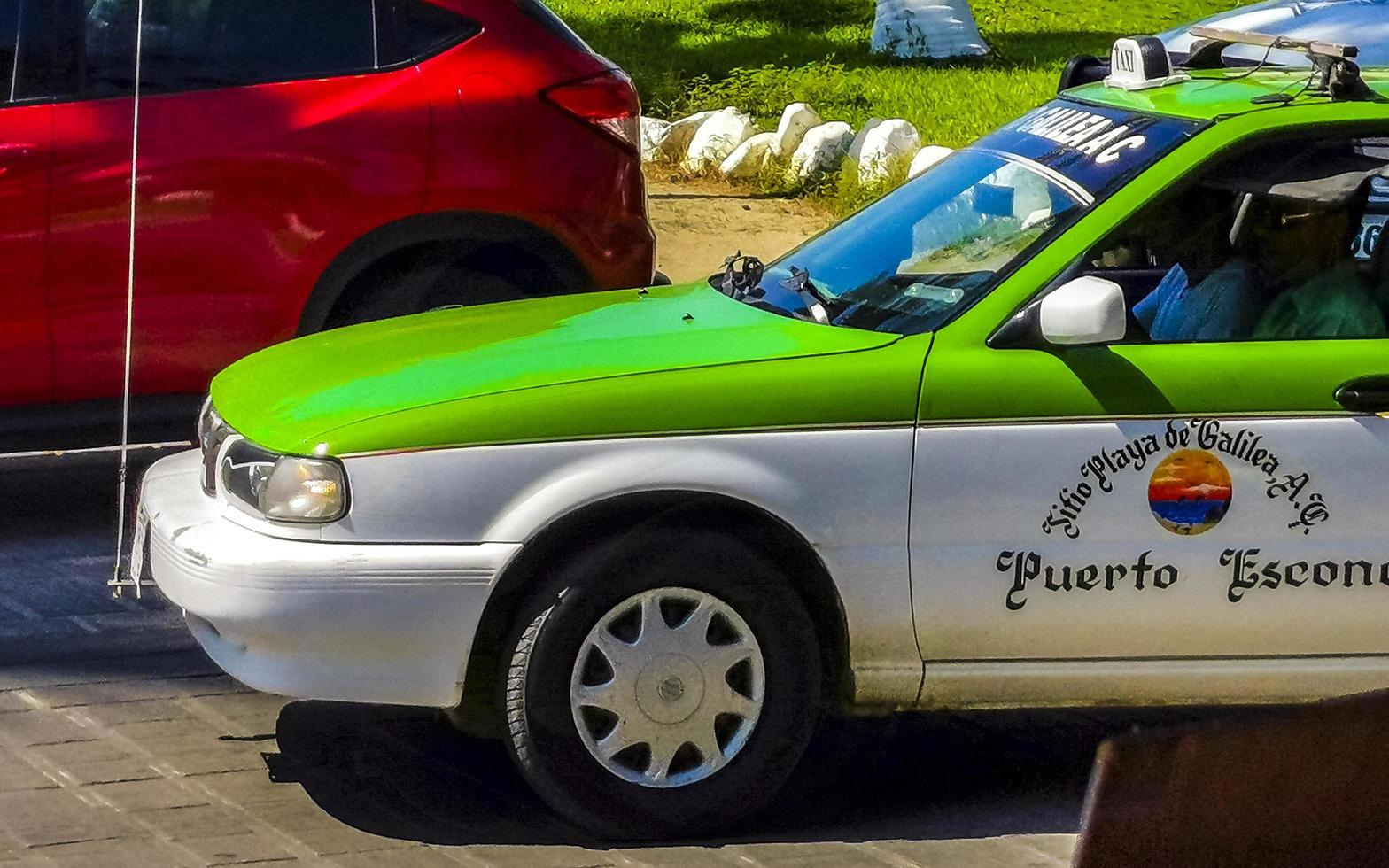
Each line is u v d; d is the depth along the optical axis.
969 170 5.38
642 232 7.43
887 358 4.59
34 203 6.62
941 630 4.60
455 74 7.07
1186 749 2.35
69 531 7.07
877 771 5.12
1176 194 4.82
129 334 6.07
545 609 4.45
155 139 6.73
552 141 7.15
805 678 4.57
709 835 4.62
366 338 5.21
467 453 4.46
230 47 6.90
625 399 4.51
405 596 4.45
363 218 6.93
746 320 4.96
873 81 17.33
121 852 4.50
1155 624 4.63
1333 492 4.62
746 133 13.48
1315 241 4.85
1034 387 4.57
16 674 5.70
